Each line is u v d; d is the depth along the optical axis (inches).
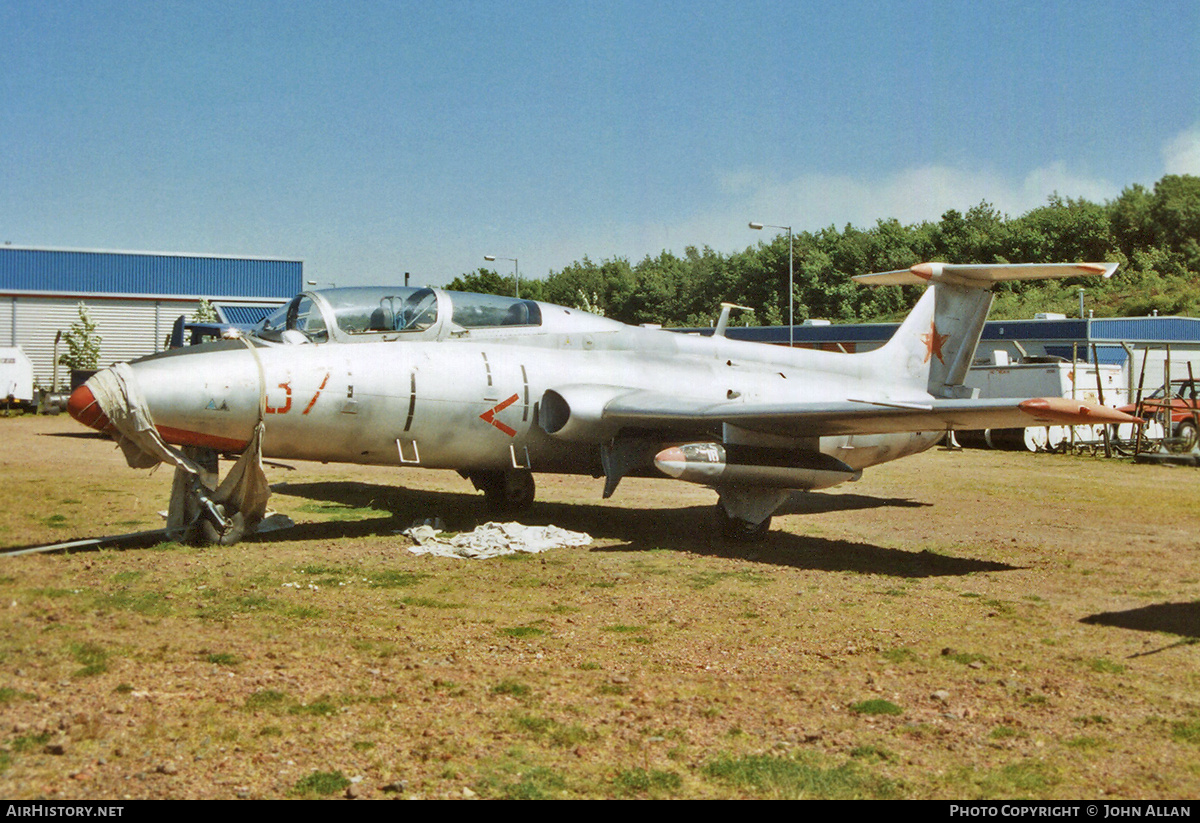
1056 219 3528.5
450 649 258.8
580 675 239.0
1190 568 400.8
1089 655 264.5
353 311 446.3
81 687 213.3
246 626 273.4
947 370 650.2
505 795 168.4
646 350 526.6
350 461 443.2
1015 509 595.8
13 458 802.2
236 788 166.6
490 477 535.8
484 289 3297.2
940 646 272.8
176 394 375.9
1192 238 3395.7
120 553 383.2
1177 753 193.3
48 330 1775.3
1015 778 179.9
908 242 3533.5
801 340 1831.9
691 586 352.5
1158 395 1124.5
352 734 194.1
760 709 216.4
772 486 448.5
